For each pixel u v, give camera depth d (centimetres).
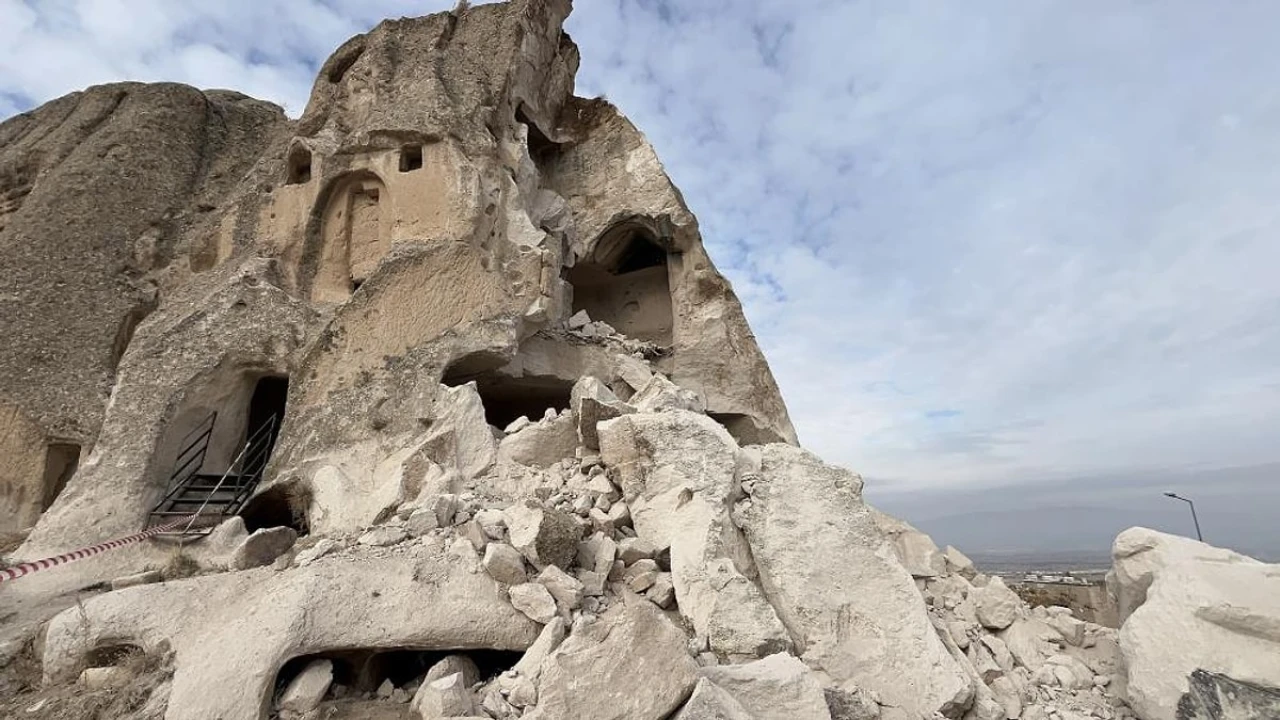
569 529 617
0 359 1266
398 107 1297
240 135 1811
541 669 468
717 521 639
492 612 552
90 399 1278
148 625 577
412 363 1055
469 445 878
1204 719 521
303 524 973
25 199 1673
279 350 1130
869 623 596
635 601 595
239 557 712
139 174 1565
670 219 1670
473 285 1128
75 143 1720
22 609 784
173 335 1132
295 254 1270
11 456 1230
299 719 490
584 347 1466
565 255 1580
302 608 527
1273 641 532
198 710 470
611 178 1798
